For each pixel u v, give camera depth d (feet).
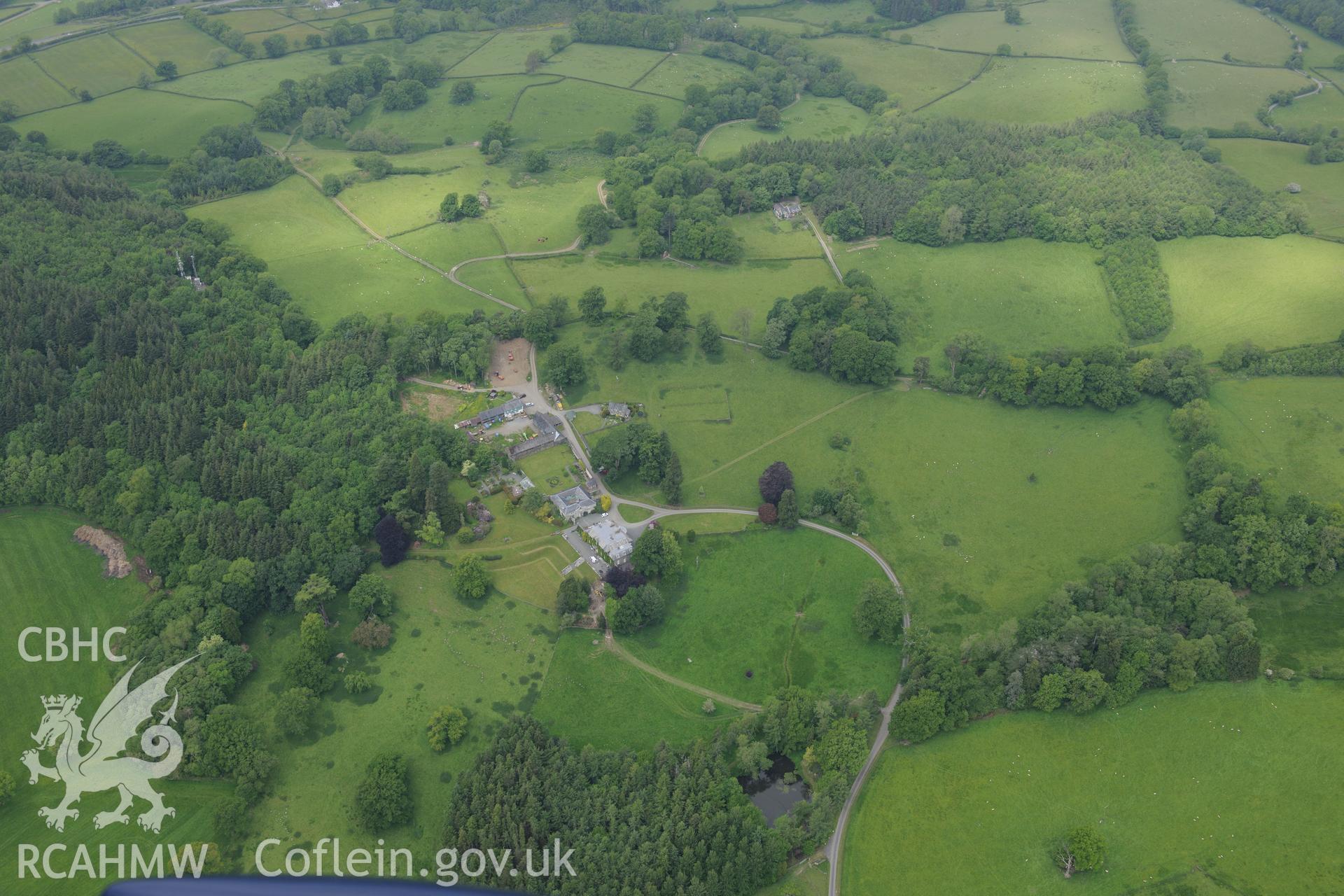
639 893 653.71
